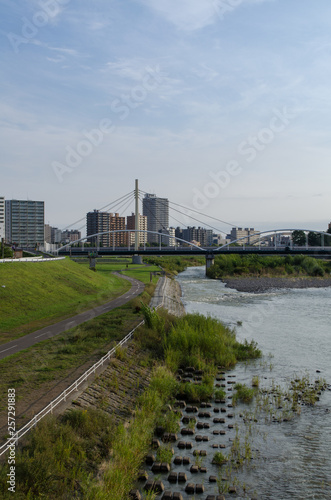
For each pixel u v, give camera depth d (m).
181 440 23.27
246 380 33.47
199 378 33.78
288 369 36.25
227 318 62.22
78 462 18.08
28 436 18.61
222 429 24.80
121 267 153.38
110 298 69.31
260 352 40.50
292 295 94.81
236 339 46.97
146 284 93.44
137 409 24.77
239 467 20.78
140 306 55.09
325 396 29.88
